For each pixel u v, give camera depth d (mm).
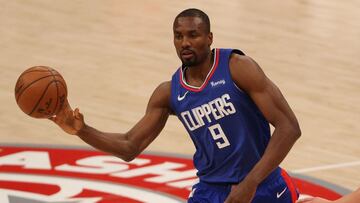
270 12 39094
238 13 38344
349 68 29391
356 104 24672
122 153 11102
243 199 9969
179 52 10367
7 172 17312
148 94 24812
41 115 10383
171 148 19500
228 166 10797
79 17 36062
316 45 32781
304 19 37938
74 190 16266
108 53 29922
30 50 30141
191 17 10242
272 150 10047
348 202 6723
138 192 16188
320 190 16969
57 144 19562
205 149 10852
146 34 33219
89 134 10766
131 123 21875
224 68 10477
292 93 25547
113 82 26000
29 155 18578
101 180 16891
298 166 18688
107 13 37125
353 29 36531
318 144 20547
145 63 28625
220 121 10555
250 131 10562
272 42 32781
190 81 10773
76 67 27844
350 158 19500
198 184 11172
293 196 11164
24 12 36656
